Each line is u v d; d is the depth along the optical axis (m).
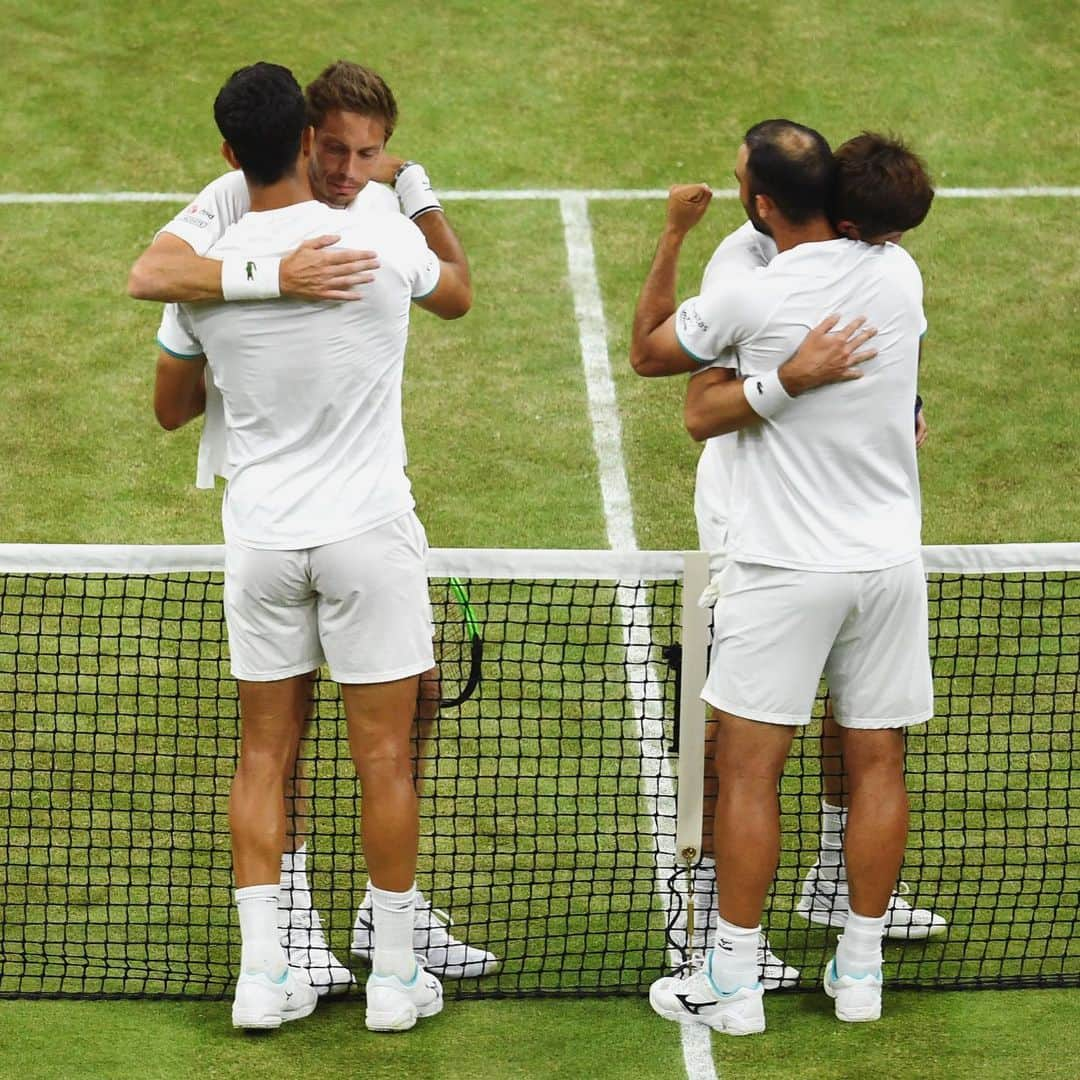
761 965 19.34
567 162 42.59
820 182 16.98
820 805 23.20
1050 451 32.78
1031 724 25.39
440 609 27.66
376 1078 17.44
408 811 17.97
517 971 20.02
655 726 25.36
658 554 19.05
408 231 17.33
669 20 47.81
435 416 33.78
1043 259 38.94
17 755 24.44
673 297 18.17
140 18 47.41
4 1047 17.95
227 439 17.75
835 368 16.81
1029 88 45.34
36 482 31.55
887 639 17.69
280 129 16.52
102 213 40.25
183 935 20.84
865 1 48.59
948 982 19.52
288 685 18.14
